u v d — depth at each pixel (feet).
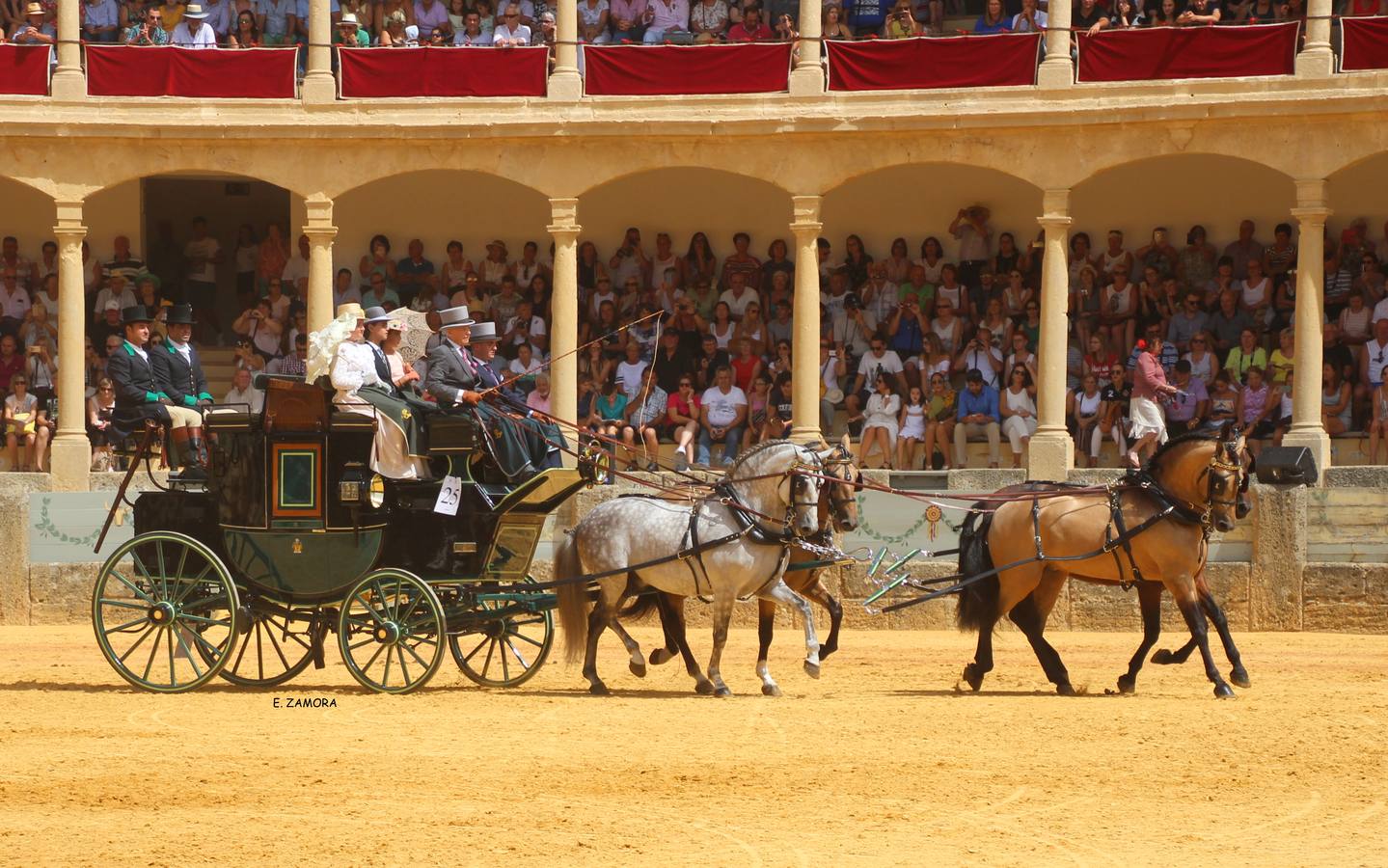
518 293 120.78
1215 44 104.12
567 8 111.24
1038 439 103.71
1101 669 77.36
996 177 122.01
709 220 125.80
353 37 118.42
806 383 107.96
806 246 108.88
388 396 65.72
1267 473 95.96
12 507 101.76
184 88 111.65
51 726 56.80
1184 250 116.37
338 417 65.05
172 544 66.28
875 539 99.76
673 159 110.22
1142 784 47.11
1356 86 101.91
